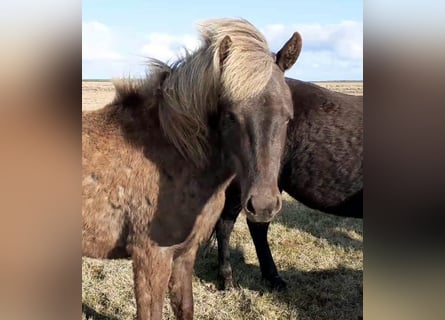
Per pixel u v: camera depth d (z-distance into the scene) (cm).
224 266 407
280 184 391
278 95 208
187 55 256
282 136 211
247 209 199
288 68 238
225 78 211
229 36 218
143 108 262
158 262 255
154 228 253
